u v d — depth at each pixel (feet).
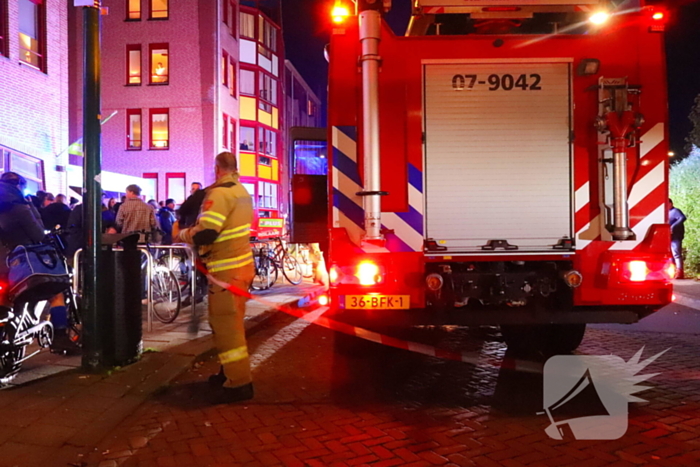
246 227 15.02
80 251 19.49
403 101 15.24
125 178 63.82
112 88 81.20
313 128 23.13
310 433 12.76
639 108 15.24
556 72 15.46
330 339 22.59
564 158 15.51
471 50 15.31
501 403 14.67
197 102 80.48
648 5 15.44
